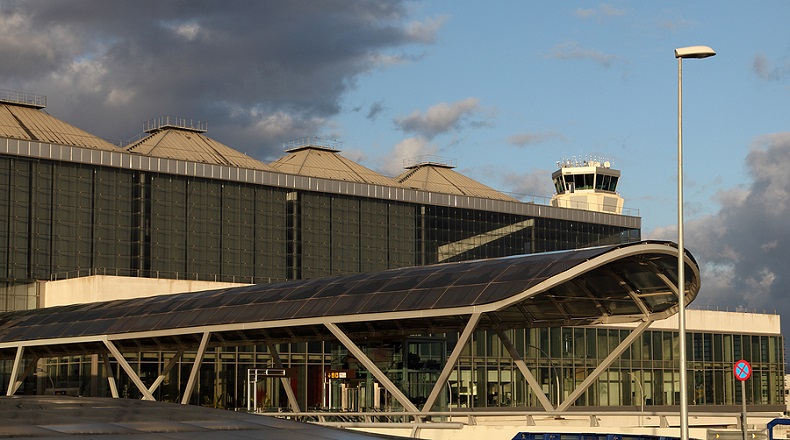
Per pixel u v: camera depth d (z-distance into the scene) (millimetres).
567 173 140250
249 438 19594
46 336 55750
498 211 117000
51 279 88750
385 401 51156
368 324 48375
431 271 43188
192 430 20047
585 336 83312
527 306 45094
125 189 94625
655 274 41312
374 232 109062
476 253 115062
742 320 92375
